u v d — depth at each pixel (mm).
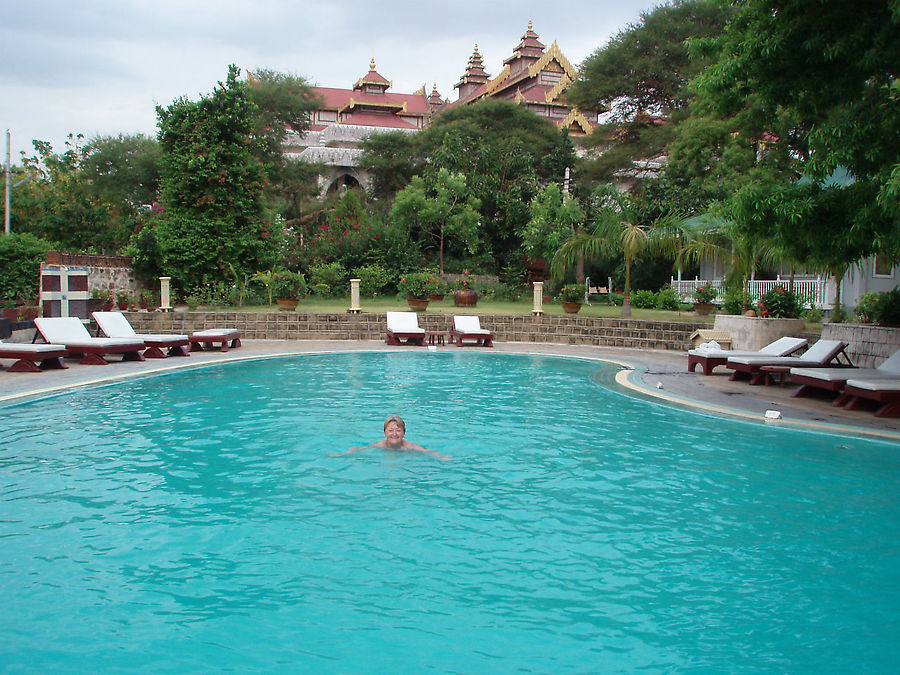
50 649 3133
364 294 26219
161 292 20391
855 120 8211
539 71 55375
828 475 6250
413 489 5684
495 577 4008
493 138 37656
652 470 6375
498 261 33000
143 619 3432
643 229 20797
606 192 21375
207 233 22125
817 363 11133
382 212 34062
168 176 22562
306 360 14867
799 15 8312
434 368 13711
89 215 28516
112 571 3988
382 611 3564
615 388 11164
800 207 8375
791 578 4062
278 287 20906
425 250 32094
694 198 27156
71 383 10562
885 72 8078
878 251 8906
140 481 5766
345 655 3129
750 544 4586
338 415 8711
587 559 4297
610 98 39594
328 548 4391
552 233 28078
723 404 9781
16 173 34938
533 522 4941
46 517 4863
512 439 7559
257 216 23562
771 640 3342
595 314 21703
